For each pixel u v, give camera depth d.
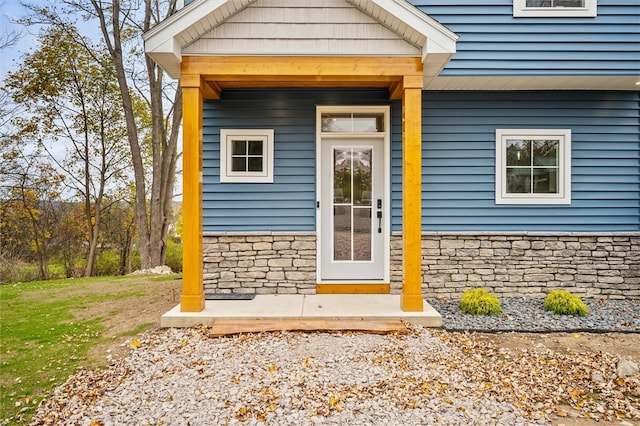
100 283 8.62
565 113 5.95
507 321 4.77
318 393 3.01
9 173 12.73
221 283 5.84
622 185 5.96
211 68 4.59
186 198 4.65
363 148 6.02
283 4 4.59
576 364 3.63
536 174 6.00
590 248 5.90
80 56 13.05
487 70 5.42
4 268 13.07
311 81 5.00
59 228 14.30
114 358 3.86
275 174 5.90
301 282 5.84
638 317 4.96
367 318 4.58
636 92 5.99
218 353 3.77
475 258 5.89
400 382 3.19
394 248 5.86
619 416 2.82
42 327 4.96
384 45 4.60
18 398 3.16
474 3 5.46
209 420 2.71
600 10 5.43
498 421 2.70
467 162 5.93
